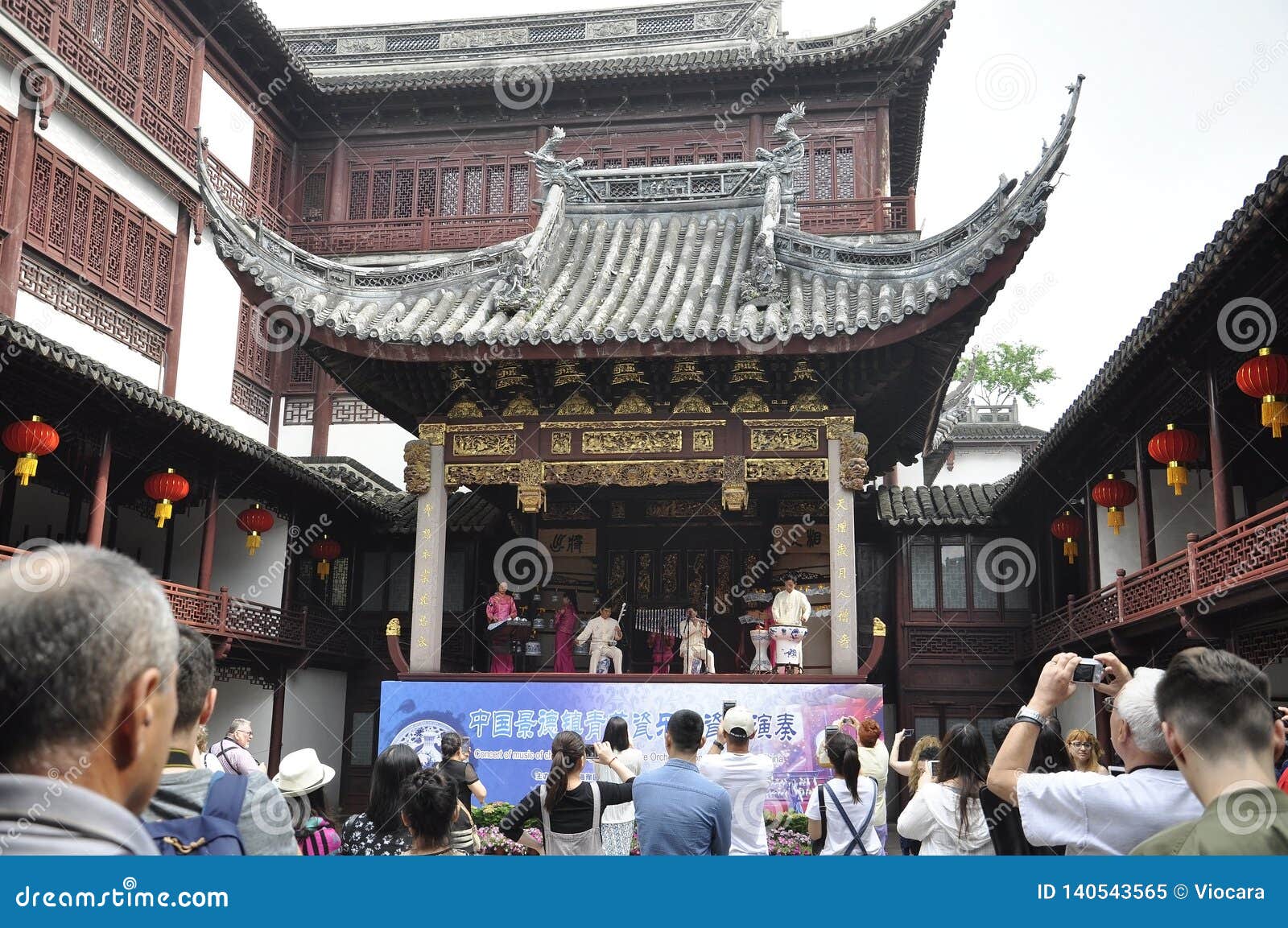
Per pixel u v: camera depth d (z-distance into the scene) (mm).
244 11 26188
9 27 19312
